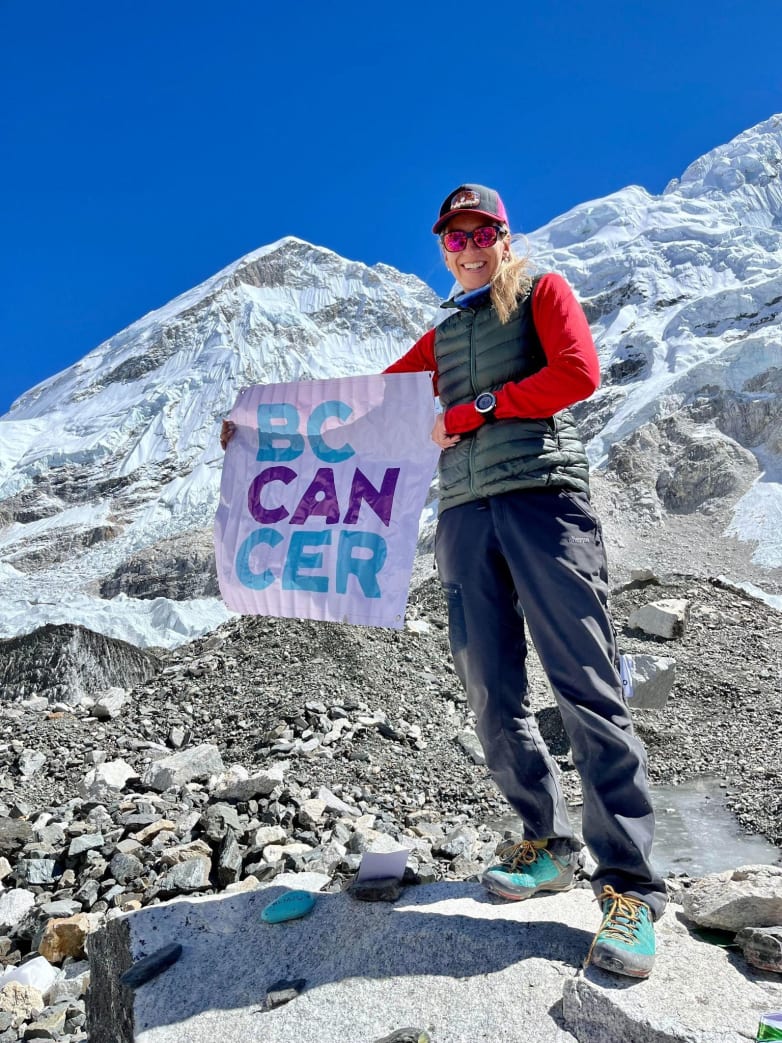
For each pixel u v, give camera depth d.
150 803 5.53
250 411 3.19
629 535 62.69
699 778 8.91
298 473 3.08
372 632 10.77
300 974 2.40
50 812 5.58
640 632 13.59
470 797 7.30
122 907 4.13
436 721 8.99
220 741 7.76
